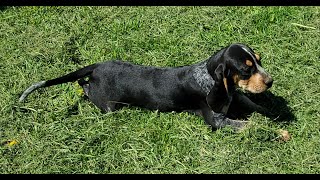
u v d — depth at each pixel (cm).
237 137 190
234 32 239
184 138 192
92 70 206
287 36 235
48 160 186
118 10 257
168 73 200
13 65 226
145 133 193
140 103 203
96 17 253
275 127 194
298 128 193
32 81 219
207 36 237
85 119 201
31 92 205
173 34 240
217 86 186
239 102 201
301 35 234
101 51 232
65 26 249
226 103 191
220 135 192
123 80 201
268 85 184
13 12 258
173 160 184
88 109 206
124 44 235
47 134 196
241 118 202
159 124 198
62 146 190
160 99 200
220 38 235
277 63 220
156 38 238
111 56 230
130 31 244
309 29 238
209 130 196
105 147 190
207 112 196
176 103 200
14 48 236
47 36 243
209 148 188
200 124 198
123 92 202
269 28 239
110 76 202
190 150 188
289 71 216
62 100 211
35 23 252
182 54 228
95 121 201
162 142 191
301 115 198
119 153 188
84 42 239
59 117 203
